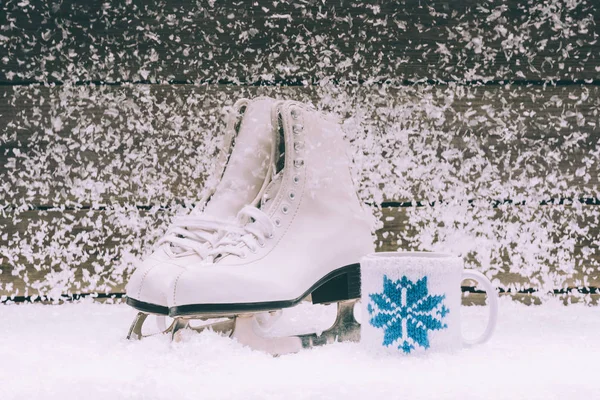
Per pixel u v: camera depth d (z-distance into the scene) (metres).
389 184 1.33
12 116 1.36
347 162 1.07
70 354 0.92
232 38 1.35
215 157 1.34
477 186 1.35
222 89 1.35
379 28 1.35
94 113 1.35
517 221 1.36
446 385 0.81
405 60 1.35
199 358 0.89
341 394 0.79
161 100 1.35
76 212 1.36
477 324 1.09
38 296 1.36
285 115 1.01
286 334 1.04
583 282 1.36
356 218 1.05
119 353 0.92
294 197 1.01
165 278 0.96
